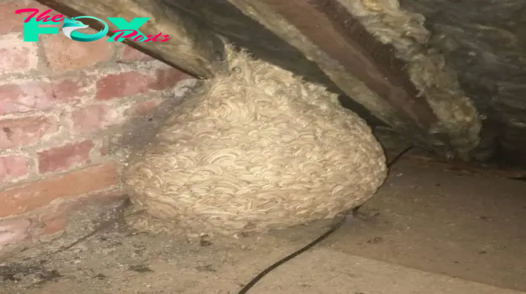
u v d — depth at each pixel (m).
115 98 1.45
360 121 1.50
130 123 1.50
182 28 1.27
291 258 1.27
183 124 1.38
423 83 1.42
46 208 1.35
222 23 1.29
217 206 1.26
